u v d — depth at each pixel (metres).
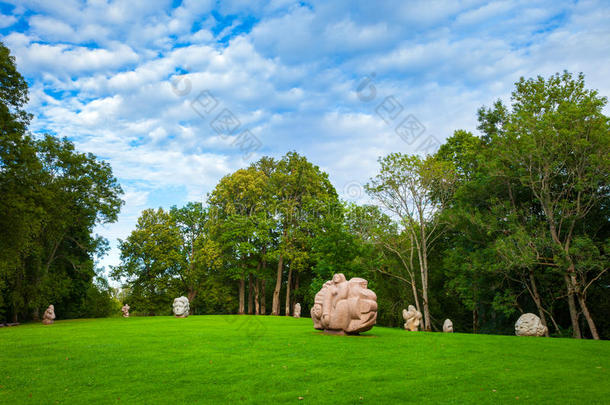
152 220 49.62
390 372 10.88
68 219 37.88
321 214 45.53
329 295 19.75
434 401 8.34
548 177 28.12
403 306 41.91
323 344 15.69
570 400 8.40
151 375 10.50
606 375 10.71
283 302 56.34
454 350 14.66
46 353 13.64
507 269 28.56
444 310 42.69
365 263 39.44
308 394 8.82
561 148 27.19
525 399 8.48
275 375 10.48
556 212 27.91
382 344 15.86
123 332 20.59
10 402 8.28
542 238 26.84
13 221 26.89
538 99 33.16
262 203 45.78
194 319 32.88
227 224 46.06
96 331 21.27
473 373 10.81
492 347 15.61
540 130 27.00
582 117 26.20
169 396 8.71
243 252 44.62
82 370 11.08
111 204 41.31
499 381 9.98
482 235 33.34
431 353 13.88
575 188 26.78
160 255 47.78
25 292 36.81
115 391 9.09
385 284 42.91
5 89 26.19
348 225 40.53
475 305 33.72
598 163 25.20
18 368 11.32
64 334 19.64
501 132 34.75
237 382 9.82
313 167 48.53
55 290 38.53
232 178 46.22
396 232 39.59
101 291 48.97
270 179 46.91
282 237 45.09
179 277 50.28
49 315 31.30
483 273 32.22
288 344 15.70
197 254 49.56
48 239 38.53
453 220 33.59
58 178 37.66
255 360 12.42
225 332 20.53
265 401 8.36
